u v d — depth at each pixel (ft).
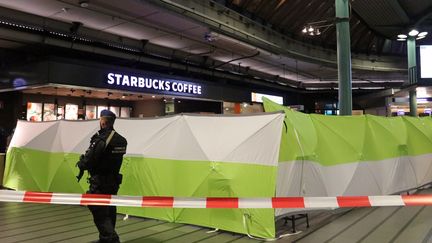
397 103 72.79
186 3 34.65
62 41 35.42
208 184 16.81
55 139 23.93
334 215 19.36
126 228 17.16
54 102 46.09
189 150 17.80
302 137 17.93
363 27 62.90
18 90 40.52
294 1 49.39
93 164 13.65
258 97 63.16
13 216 19.69
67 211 20.92
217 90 53.83
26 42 33.68
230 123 17.28
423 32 55.77
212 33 39.29
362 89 82.43
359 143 21.52
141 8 31.71
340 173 19.94
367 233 16.11
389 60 72.49
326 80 74.90
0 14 30.17
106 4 30.66
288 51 52.85
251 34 45.19
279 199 12.58
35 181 24.39
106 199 13.21
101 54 39.40
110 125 14.43
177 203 13.17
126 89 40.73
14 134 27.81
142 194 19.12
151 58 44.57
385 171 23.09
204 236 15.78
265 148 15.83
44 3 29.81
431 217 18.94
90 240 15.34
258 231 15.46
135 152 19.79
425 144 28.50
